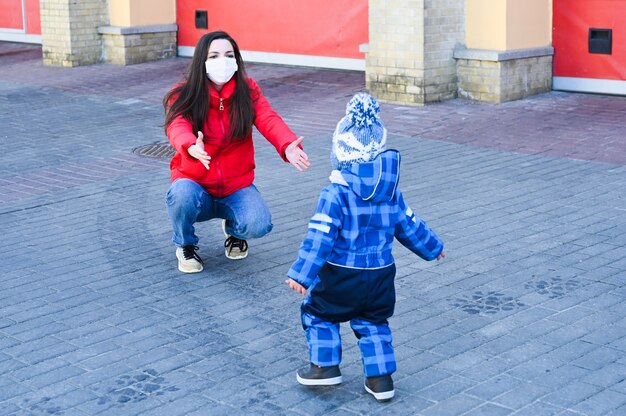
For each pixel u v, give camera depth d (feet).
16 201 28.55
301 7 50.52
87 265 22.61
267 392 15.80
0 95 48.03
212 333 18.40
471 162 31.32
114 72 53.88
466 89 42.06
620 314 18.49
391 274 15.24
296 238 24.26
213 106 20.49
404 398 15.38
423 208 26.11
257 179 30.22
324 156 33.17
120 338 18.24
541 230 23.90
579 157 31.48
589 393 15.25
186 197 20.88
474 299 19.60
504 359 16.67
